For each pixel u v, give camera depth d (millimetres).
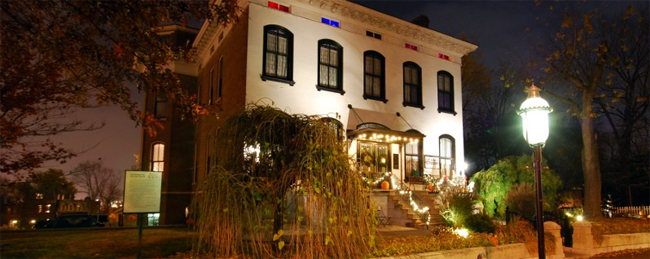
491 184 20156
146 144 24734
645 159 29688
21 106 8328
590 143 20109
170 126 23938
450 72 23656
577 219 15594
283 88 17594
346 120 19141
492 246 11117
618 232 15305
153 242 10219
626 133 30297
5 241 10453
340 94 19188
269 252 8336
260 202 8203
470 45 24172
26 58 8203
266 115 8906
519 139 32094
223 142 9141
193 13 9188
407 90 21891
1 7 7773
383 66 20984
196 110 9375
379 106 20359
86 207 52875
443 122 22750
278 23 17938
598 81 19875
